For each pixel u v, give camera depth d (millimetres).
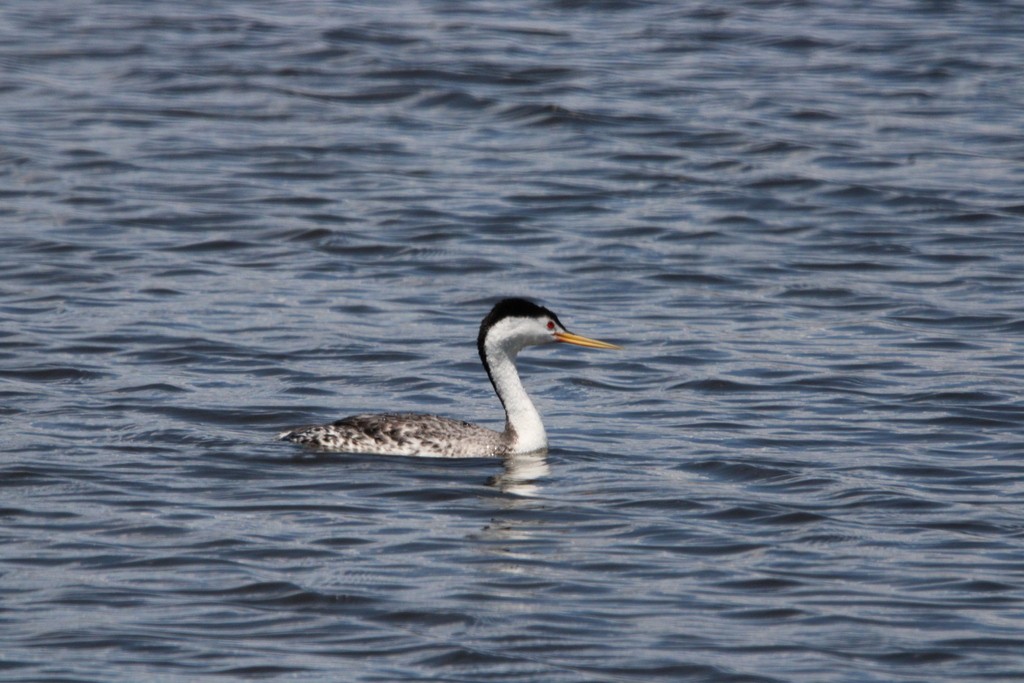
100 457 16094
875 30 40594
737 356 20562
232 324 21438
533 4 43500
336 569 13234
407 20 41281
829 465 16328
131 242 25359
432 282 23844
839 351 20797
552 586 12984
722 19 41875
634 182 29469
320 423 17594
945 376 19672
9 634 11906
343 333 21172
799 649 11836
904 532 14375
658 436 17422
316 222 26625
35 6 43219
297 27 40344
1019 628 12242
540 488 15500
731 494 15391
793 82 36031
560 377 19750
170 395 18422
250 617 12305
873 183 29188
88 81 35688
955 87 35625
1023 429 17656
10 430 16922
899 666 11570
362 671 11375
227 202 27734
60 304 22141
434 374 19625
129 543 13750
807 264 24938
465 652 11688
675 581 13148
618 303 23047
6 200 27531
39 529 14047
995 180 29406
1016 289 23578
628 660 11625
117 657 11531
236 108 33969
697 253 25484
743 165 30391
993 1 43875
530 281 24000
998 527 14516
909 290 23641
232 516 14461
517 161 30797
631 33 40344
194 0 44156
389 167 30250
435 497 15117
